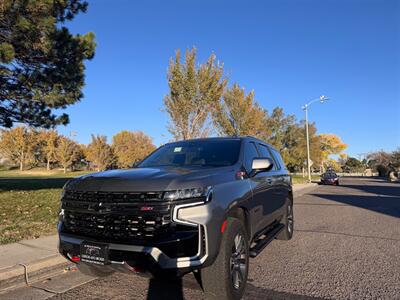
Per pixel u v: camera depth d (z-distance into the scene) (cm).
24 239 686
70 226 416
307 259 619
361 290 468
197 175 399
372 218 1105
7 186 1806
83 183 411
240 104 2703
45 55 1216
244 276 431
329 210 1338
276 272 545
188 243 358
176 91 2002
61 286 484
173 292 456
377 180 5025
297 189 2716
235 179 458
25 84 1228
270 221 604
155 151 602
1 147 7712
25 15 1103
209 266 386
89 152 7462
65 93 1289
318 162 6178
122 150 7888
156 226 359
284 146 5744
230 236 399
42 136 7662
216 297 391
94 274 494
